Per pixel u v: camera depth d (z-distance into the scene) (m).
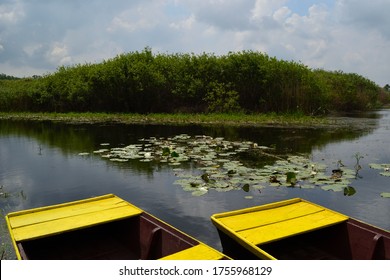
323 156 8.73
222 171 7.16
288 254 3.86
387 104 37.97
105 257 3.89
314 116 18.52
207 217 4.88
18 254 3.06
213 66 19.52
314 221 3.75
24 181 6.75
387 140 11.20
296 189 6.12
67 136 12.33
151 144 10.41
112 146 10.28
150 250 3.61
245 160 8.20
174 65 20.55
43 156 8.97
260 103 19.06
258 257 3.05
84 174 7.18
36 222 3.78
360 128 14.31
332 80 25.06
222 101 18.86
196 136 11.72
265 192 5.95
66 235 4.09
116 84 20.47
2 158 8.75
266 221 3.74
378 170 7.36
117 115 19.11
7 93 23.81
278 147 9.91
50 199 5.78
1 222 4.79
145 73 19.86
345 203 5.45
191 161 8.16
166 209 5.19
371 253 3.44
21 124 16.42
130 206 4.25
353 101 25.59
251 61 18.94
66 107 22.78
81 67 23.14
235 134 12.47
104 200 4.50
